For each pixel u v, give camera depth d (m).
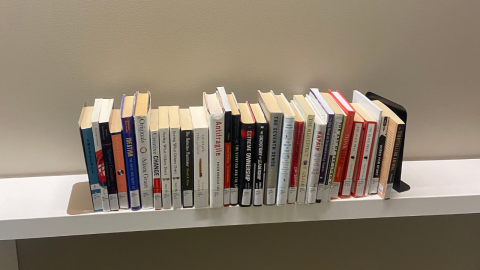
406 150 1.25
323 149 0.92
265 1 0.99
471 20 1.08
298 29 1.03
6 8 0.91
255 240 1.36
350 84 1.12
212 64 1.04
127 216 0.93
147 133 0.84
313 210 1.00
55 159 1.10
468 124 1.23
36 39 0.95
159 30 0.98
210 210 0.95
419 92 1.16
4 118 1.02
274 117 0.86
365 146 0.94
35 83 0.99
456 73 1.15
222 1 0.97
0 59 0.95
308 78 1.09
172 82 1.04
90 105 1.04
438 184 1.10
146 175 0.89
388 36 1.07
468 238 1.44
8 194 1.00
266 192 0.95
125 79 1.02
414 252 1.46
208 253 1.36
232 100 0.94
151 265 1.34
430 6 1.05
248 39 1.02
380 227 1.40
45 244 1.23
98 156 0.86
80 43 0.97
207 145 0.87
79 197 1.00
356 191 1.00
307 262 1.43
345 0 1.01
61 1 0.92
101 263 1.30
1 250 1.18
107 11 0.94
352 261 1.45
